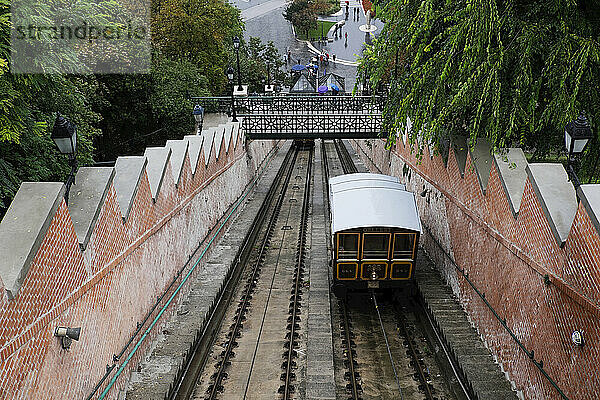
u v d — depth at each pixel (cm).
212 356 1122
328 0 8800
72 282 700
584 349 673
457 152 1259
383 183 1554
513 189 945
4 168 1024
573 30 1027
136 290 978
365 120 2236
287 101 2458
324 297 1395
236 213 2186
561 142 1177
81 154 1310
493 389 918
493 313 1026
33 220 618
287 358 1112
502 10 1058
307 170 3403
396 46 1325
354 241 1319
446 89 1188
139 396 887
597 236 634
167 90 2311
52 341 639
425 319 1312
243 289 1494
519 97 1015
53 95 1159
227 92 3703
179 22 2939
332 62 6153
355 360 1141
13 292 543
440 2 1180
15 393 549
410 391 1030
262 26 8075
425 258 1639
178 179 1287
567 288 711
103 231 817
